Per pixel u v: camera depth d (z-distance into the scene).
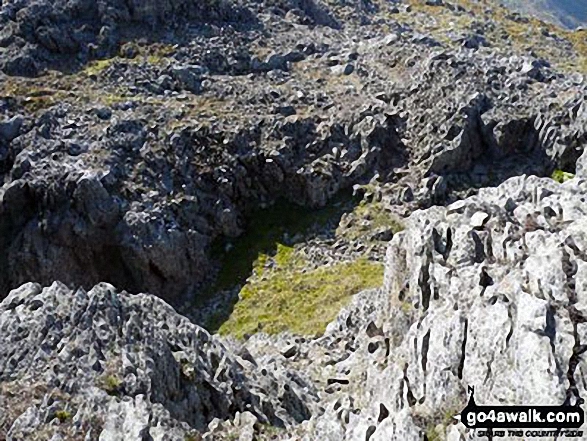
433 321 19.92
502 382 16.95
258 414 24.00
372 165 50.94
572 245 19.78
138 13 61.91
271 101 55.72
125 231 45.19
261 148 51.25
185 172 49.31
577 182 24.64
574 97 49.81
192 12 64.81
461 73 54.12
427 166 49.38
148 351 23.39
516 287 18.67
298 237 48.78
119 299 25.95
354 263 45.53
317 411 26.44
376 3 91.69
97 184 45.03
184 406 22.80
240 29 66.06
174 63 58.41
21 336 23.80
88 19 60.75
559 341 16.83
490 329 18.12
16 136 49.00
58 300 25.27
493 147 50.38
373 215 48.31
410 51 61.44
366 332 31.00
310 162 51.22
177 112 52.66
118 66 56.97
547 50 85.25
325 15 76.44
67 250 44.84
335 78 59.94
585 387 15.92
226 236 49.62
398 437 16.77
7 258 45.06
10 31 57.81
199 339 26.81
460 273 21.20
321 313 41.00
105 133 49.31
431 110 51.97
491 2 108.81
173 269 46.06
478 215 23.05
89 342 23.23
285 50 63.56
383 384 21.02
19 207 45.66
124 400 20.95
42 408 20.50
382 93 55.53
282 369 29.50
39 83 54.44
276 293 44.62
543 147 49.44
